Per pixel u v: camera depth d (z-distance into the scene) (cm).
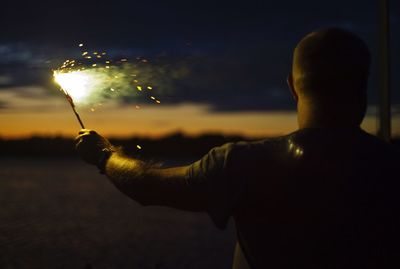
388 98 398
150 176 173
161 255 2961
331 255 160
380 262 160
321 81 169
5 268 2622
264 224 165
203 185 167
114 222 4731
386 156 167
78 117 193
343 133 168
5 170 16725
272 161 167
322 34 172
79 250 3148
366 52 172
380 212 162
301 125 174
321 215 162
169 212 5594
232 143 171
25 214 5369
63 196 7738
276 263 164
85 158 191
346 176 163
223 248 3231
